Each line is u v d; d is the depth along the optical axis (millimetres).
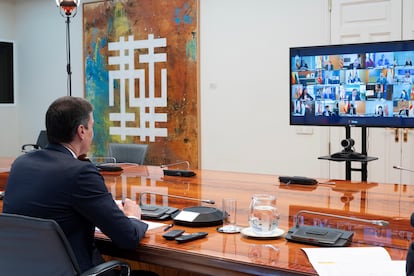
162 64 5691
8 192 1743
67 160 1714
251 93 5129
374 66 3426
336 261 1468
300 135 4859
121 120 6066
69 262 1540
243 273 1476
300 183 2793
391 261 1467
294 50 3723
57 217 1645
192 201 2354
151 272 2031
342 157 3463
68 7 5359
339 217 1932
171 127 5672
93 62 6262
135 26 5871
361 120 3518
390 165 4426
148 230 1851
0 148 6949
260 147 5113
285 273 1412
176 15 5547
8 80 7074
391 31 4371
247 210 2154
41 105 6898
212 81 5367
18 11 7020
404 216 2025
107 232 1661
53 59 6711
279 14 4914
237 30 5172
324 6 4664
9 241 1562
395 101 3377
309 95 3699
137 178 3062
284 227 1872
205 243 1682
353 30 4547
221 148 5359
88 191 1647
